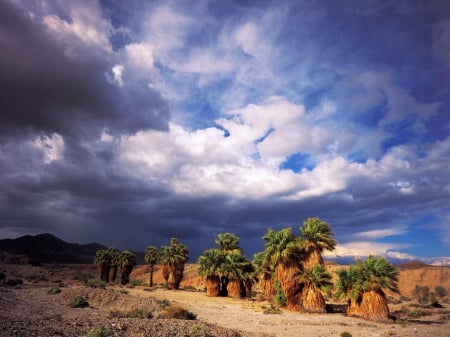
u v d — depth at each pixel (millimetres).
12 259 126062
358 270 30250
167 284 68000
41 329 12977
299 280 34219
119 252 79625
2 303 26047
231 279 52750
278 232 36156
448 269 90500
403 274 93625
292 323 25375
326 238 39312
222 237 58000
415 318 33406
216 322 24656
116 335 13250
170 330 15031
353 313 30047
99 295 32562
